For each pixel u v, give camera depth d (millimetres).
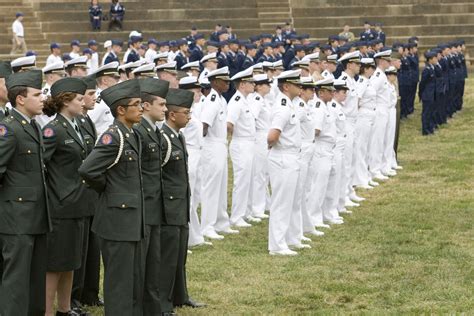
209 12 74312
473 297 20016
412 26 75125
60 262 17625
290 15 75312
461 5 76062
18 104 16594
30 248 16469
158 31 72625
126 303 16391
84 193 17859
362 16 75562
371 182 34688
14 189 16406
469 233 26438
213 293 20328
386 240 25594
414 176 36219
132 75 26344
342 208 29781
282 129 23531
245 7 75688
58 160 17703
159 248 17812
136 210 16469
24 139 16469
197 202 24891
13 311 16312
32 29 71812
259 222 28406
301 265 22828
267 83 28484
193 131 24375
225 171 26281
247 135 27547
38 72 16719
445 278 21531
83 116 19250
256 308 19281
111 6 72000
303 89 25094
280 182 23812
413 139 45156
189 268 22438
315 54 31031
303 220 26219
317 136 27156
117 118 16609
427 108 46062
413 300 19828
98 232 16531
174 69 23984
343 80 29141
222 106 25859
